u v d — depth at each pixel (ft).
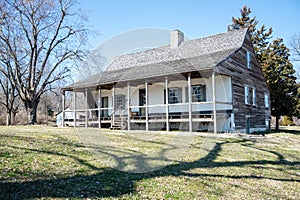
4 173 13.00
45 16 68.44
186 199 11.86
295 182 16.14
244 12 112.37
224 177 15.81
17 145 20.85
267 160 21.86
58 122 72.02
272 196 13.34
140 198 11.54
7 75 70.28
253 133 50.60
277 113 72.69
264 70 73.92
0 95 97.96
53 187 11.93
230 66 46.19
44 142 23.62
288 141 37.52
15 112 92.07
